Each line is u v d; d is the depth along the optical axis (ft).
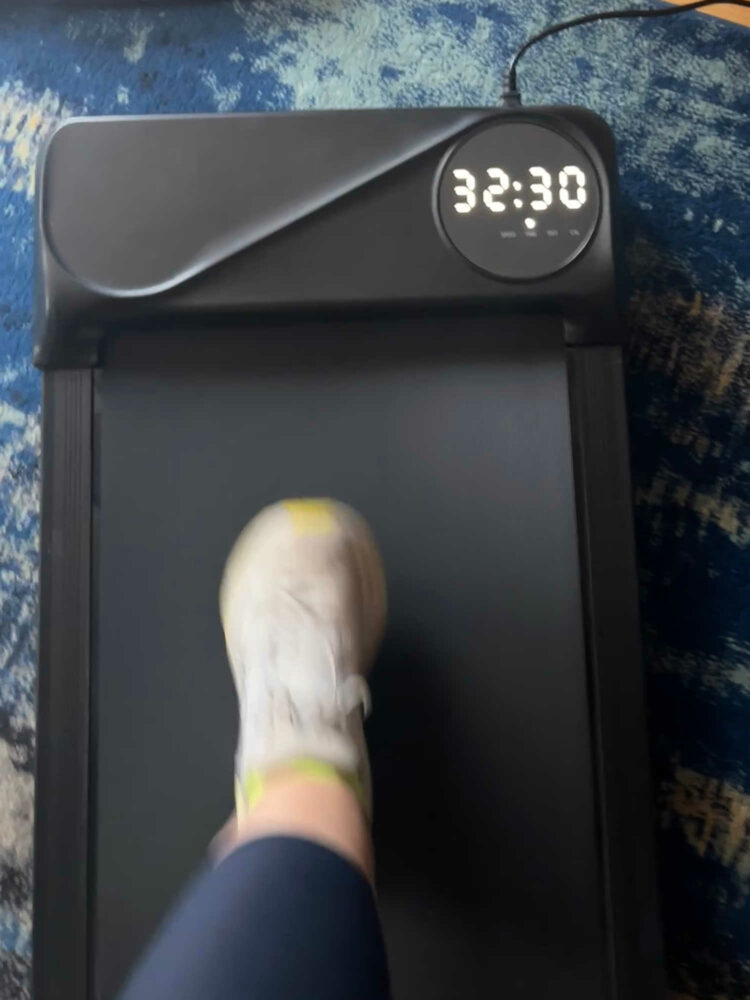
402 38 3.84
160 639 2.94
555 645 2.91
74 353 3.04
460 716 2.90
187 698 2.91
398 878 2.85
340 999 1.75
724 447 3.46
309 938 1.82
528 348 3.04
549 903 2.81
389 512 2.99
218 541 2.98
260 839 2.07
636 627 2.90
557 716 2.89
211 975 1.70
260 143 3.00
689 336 3.54
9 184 3.85
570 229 2.96
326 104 3.82
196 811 2.86
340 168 2.98
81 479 3.01
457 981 2.78
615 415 2.99
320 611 2.69
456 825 2.86
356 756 2.41
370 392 3.05
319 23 3.87
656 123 3.69
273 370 3.07
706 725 3.33
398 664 2.93
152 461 3.02
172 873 2.83
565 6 3.80
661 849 3.28
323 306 2.96
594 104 3.73
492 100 3.77
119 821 2.87
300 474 3.01
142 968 1.84
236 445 3.03
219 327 3.08
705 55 3.71
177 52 3.89
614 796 2.85
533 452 2.99
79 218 2.98
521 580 2.94
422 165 2.98
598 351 3.02
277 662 2.59
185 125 3.01
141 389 3.06
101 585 2.97
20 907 3.43
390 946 2.81
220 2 3.88
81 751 2.90
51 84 3.89
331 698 2.49
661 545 3.43
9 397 3.71
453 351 3.06
